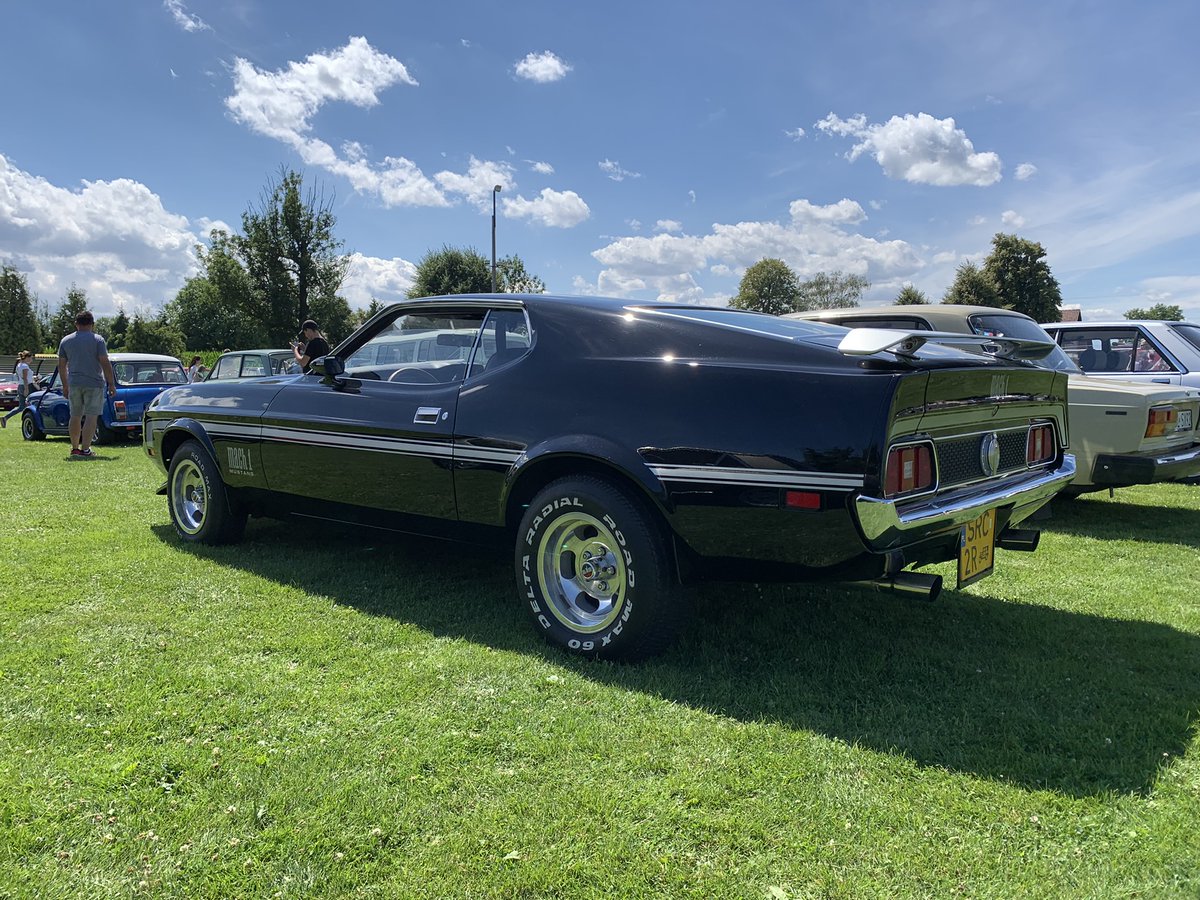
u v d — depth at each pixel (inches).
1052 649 133.0
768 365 113.1
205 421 185.5
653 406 118.0
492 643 130.1
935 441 112.1
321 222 1110.4
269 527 212.1
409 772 90.0
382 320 160.1
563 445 123.1
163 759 91.7
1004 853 77.6
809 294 2925.7
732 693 112.5
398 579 164.9
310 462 163.3
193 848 76.6
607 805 84.4
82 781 87.3
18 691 109.3
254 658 122.3
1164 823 82.3
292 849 76.4
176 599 150.0
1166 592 167.5
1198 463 231.6
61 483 292.0
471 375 142.4
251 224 1091.9
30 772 88.9
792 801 86.0
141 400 469.4
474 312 145.9
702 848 77.9
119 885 71.4
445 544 149.1
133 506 242.8
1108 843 79.2
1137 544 211.2
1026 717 106.7
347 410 156.3
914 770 92.4
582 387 126.1
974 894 71.9
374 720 102.6
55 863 74.2
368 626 136.6
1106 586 171.9
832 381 107.3
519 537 130.0
